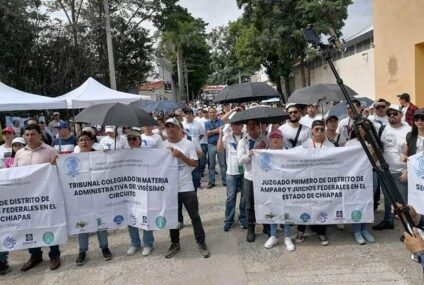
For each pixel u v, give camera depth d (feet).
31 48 75.51
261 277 15.84
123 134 26.89
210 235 21.34
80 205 18.48
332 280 15.17
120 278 16.66
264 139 20.18
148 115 18.76
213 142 32.83
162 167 18.34
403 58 42.01
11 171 17.75
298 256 17.71
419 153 16.37
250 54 114.73
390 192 7.03
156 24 104.12
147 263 18.02
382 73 46.60
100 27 90.89
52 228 18.01
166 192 18.34
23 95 35.19
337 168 18.54
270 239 19.10
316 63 114.01
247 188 19.84
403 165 18.54
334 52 8.34
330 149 18.51
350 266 16.30
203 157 34.35
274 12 100.22
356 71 83.61
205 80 256.52
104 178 18.66
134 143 18.93
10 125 48.70
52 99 36.06
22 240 17.88
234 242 19.99
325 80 104.58
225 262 17.53
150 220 18.43
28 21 75.00
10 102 32.68
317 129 19.35
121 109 17.94
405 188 18.48
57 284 16.53
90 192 18.57
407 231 7.36
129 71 105.81
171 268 17.28
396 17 42.86
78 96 41.39
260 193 19.04
